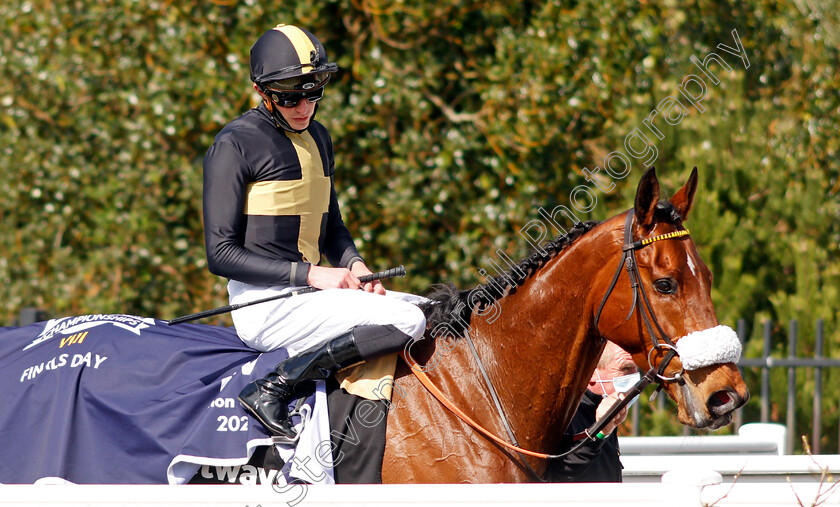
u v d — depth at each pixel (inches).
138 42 452.1
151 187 461.1
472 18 459.2
